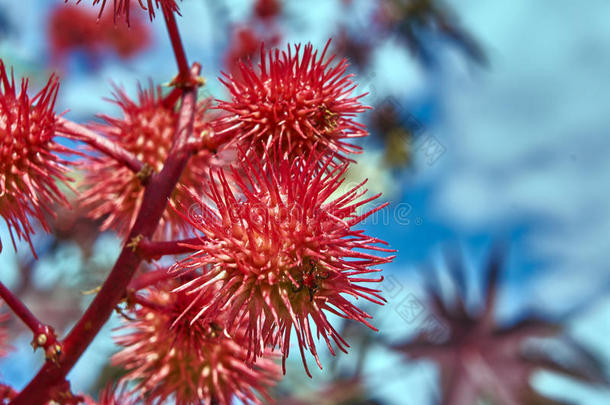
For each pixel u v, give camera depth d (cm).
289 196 26
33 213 27
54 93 28
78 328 27
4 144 27
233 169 26
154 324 29
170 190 28
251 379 29
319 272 26
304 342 26
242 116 28
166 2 27
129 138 30
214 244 26
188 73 29
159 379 29
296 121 28
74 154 28
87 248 38
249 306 26
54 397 27
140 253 27
